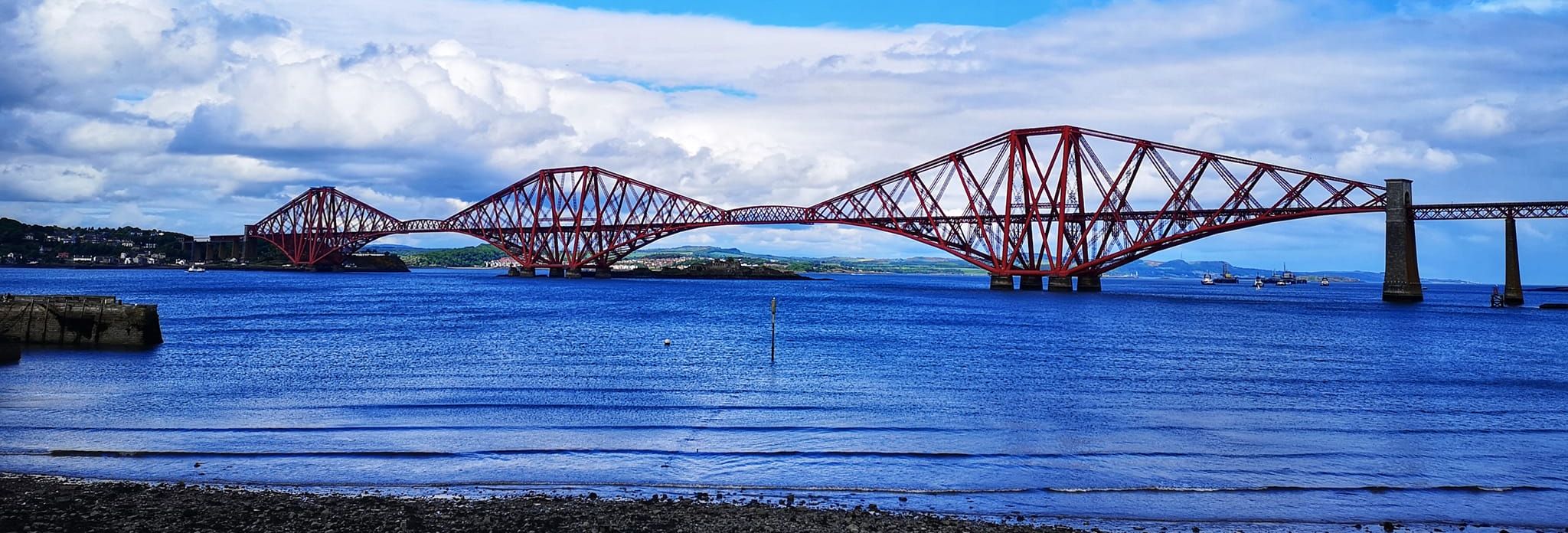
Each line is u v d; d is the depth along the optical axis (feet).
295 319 279.49
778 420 108.78
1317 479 83.30
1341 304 467.52
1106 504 74.74
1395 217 432.66
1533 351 215.31
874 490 77.51
